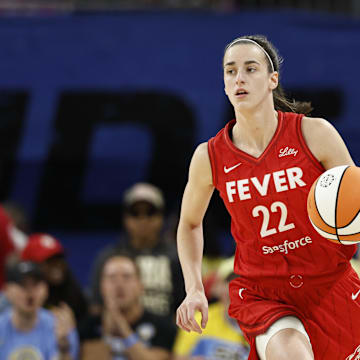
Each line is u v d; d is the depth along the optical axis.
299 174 13.20
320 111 28.39
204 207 14.52
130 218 24.75
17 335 22.34
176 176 28.58
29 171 28.97
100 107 28.88
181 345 21.28
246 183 13.43
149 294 23.94
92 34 28.97
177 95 28.62
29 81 29.11
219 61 28.55
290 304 13.71
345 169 12.66
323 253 13.43
